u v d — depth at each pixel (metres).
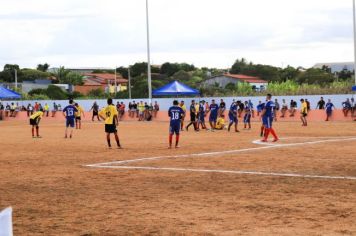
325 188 11.95
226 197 10.95
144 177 14.05
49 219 9.02
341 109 48.50
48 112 61.44
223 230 8.04
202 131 35.62
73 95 80.94
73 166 16.69
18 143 26.52
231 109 34.72
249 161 17.33
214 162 17.20
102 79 134.50
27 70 135.75
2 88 63.66
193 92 57.16
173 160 17.94
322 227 8.15
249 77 116.94
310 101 53.09
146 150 21.81
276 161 17.23
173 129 22.81
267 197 10.89
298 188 11.98
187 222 8.62
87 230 8.19
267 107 25.19
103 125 46.62
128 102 60.69
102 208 9.92
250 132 33.94
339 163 16.50
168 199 10.78
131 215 9.24
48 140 28.48
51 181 13.53
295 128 37.44
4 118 63.78
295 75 116.38
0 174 14.91
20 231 8.16
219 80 111.19
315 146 22.53
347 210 9.44
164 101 58.91
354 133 31.55
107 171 15.38
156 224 8.51
